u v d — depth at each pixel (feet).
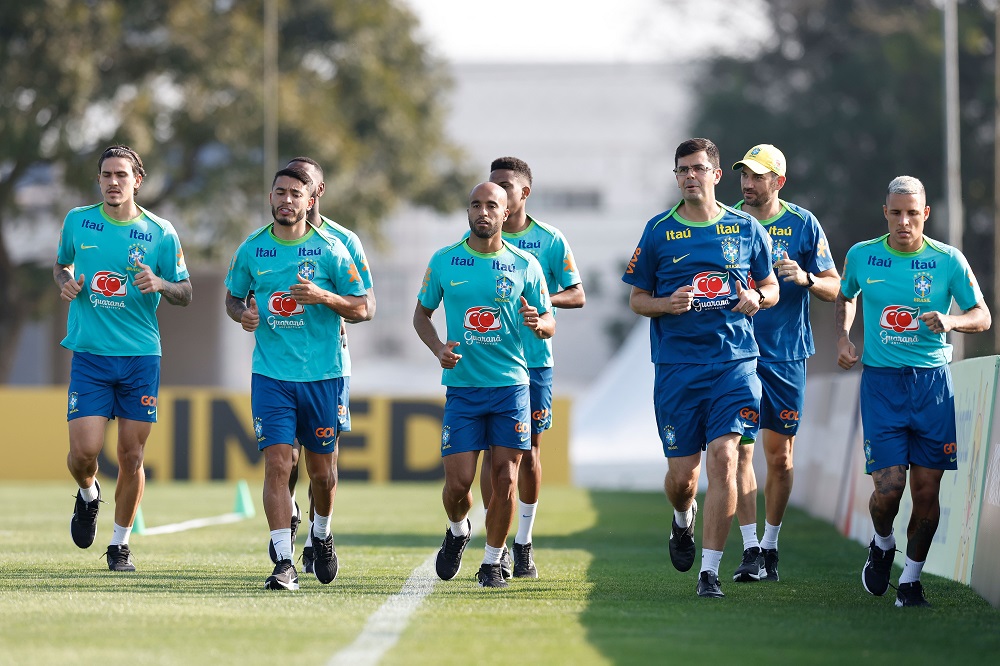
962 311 83.51
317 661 58.80
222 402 247.70
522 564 95.09
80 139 354.54
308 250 85.40
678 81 586.04
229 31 367.25
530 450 93.76
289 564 84.69
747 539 94.79
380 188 416.67
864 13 440.45
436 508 178.29
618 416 267.59
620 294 641.81
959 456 98.99
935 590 89.76
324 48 412.36
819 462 173.78
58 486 233.55
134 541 122.42
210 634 65.87
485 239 84.43
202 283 507.30
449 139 475.72
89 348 93.91
